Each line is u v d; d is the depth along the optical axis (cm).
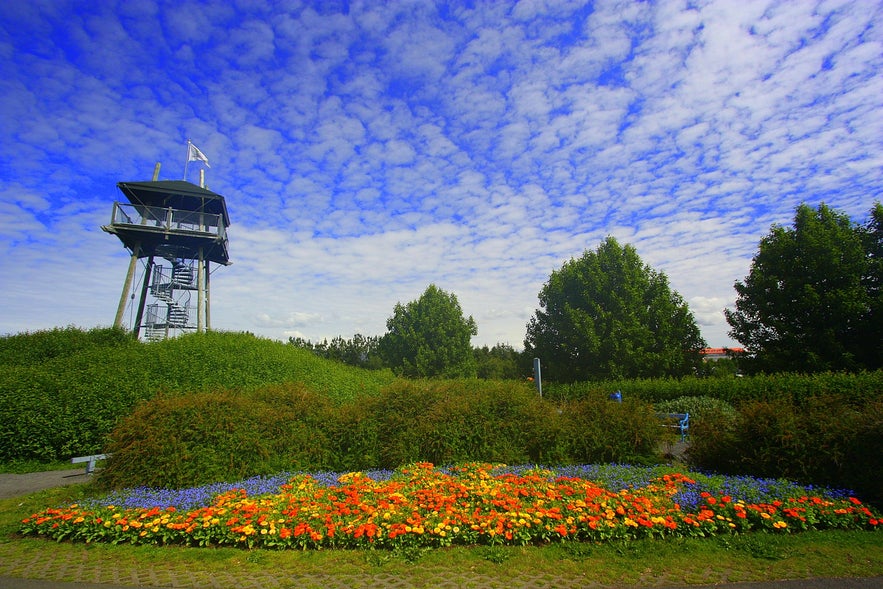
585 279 2936
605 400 999
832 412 777
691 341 2908
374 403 995
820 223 2230
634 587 445
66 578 479
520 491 673
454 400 983
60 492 846
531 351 3203
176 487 801
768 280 2270
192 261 2703
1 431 1186
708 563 492
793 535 566
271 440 905
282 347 2136
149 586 462
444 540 541
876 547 527
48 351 1748
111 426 1255
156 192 2400
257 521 577
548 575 470
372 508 609
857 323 2053
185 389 1478
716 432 861
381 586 452
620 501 625
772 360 2183
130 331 2095
